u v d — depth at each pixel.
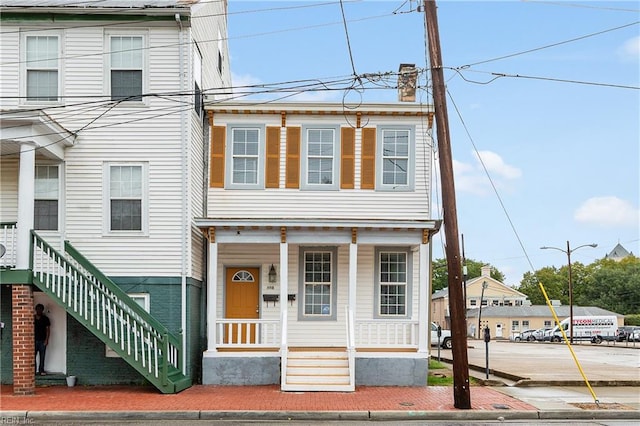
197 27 19.41
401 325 20.00
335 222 18.09
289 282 19.95
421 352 18.20
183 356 17.58
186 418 13.54
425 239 18.62
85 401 14.85
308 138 20.16
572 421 13.65
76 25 18.19
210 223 18.03
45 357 17.64
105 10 17.94
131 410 13.66
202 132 19.97
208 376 17.84
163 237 17.84
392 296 20.02
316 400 15.32
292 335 19.78
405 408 14.29
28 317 15.78
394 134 20.20
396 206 19.89
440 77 14.77
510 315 89.00
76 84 18.16
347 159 20.05
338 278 20.00
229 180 19.94
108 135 18.09
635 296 103.00
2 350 17.66
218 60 23.75
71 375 17.50
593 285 110.25
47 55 18.20
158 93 18.12
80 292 16.22
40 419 13.33
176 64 18.19
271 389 17.05
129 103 18.14
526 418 13.96
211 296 18.17
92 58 18.19
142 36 18.28
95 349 17.59
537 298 126.44
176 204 17.95
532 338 70.38
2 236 17.09
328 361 17.66
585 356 33.69
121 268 17.73
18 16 18.08
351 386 16.72
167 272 17.77
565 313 89.19
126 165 18.05
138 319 17.00
